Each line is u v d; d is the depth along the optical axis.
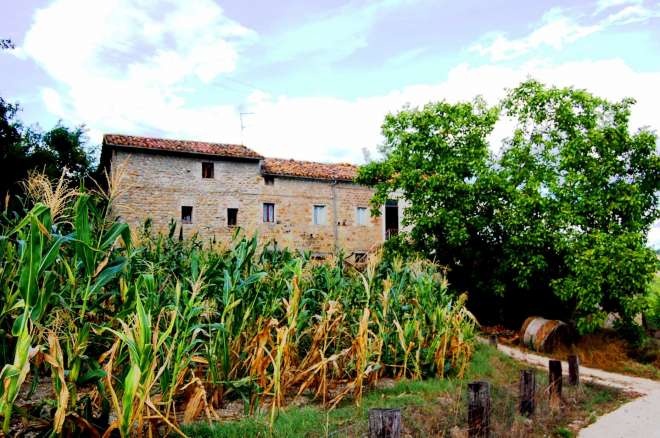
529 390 8.13
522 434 7.02
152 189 24.38
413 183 19.23
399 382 8.66
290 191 27.81
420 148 19.59
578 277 15.96
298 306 7.67
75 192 5.11
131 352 4.41
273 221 27.27
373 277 9.98
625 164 17.08
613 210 16.69
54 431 4.11
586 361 14.76
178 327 5.73
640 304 14.98
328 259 10.39
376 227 29.94
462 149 19.11
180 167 25.20
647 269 15.09
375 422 4.70
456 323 10.27
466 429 6.92
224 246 9.72
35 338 4.58
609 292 15.75
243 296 7.44
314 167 30.11
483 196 18.42
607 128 16.86
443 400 7.95
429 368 9.73
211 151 25.77
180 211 24.89
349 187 29.39
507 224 17.52
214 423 5.91
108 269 4.89
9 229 6.09
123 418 4.37
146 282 5.26
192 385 6.39
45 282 4.15
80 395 5.99
